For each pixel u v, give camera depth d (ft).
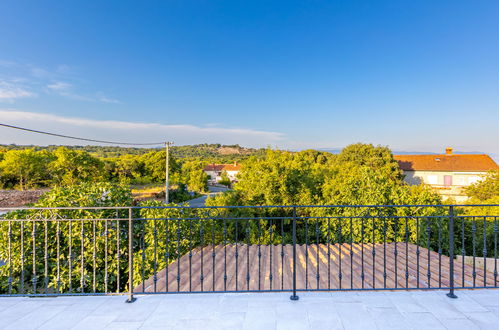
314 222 49.93
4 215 21.49
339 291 11.53
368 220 34.65
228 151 455.63
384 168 93.91
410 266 20.21
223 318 9.48
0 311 10.11
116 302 10.77
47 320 9.48
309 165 71.15
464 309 10.00
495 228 11.46
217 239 31.17
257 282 16.96
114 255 23.56
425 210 34.22
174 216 24.79
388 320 9.28
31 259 21.90
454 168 98.99
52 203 22.45
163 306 10.41
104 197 24.77
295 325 9.00
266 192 56.90
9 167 113.91
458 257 22.75
